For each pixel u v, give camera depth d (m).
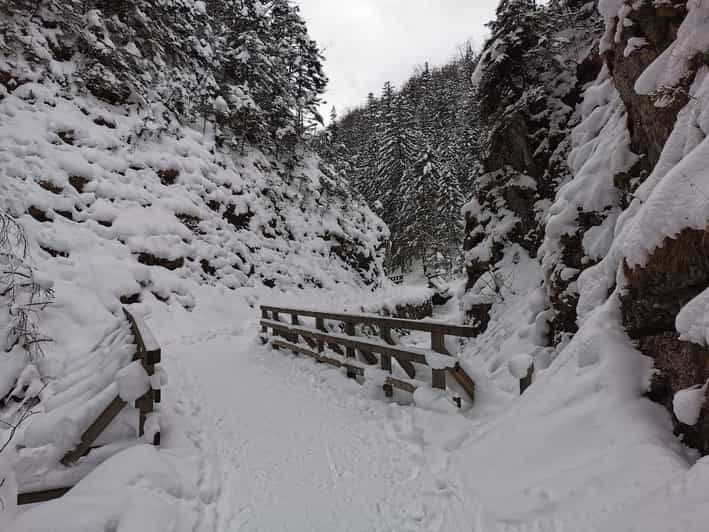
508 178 10.27
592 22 9.19
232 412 5.06
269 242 16.06
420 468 3.35
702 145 2.69
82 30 12.73
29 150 9.95
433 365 4.13
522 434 3.10
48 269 8.49
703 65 3.50
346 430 4.30
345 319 5.78
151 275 10.59
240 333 10.67
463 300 10.43
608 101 6.73
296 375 6.52
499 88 10.41
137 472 2.99
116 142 12.22
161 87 15.23
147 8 15.76
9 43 11.19
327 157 26.23
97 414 3.53
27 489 3.13
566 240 6.45
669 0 4.24
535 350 6.62
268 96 20.31
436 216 29.59
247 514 2.98
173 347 8.76
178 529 2.65
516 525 2.41
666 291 2.81
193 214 13.12
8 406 5.98
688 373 2.52
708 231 2.47
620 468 2.33
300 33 25.70
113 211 10.85
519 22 9.27
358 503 3.00
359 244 20.88
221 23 21.66
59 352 6.95
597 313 3.51
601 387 2.94
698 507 1.76
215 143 16.42
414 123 37.75
